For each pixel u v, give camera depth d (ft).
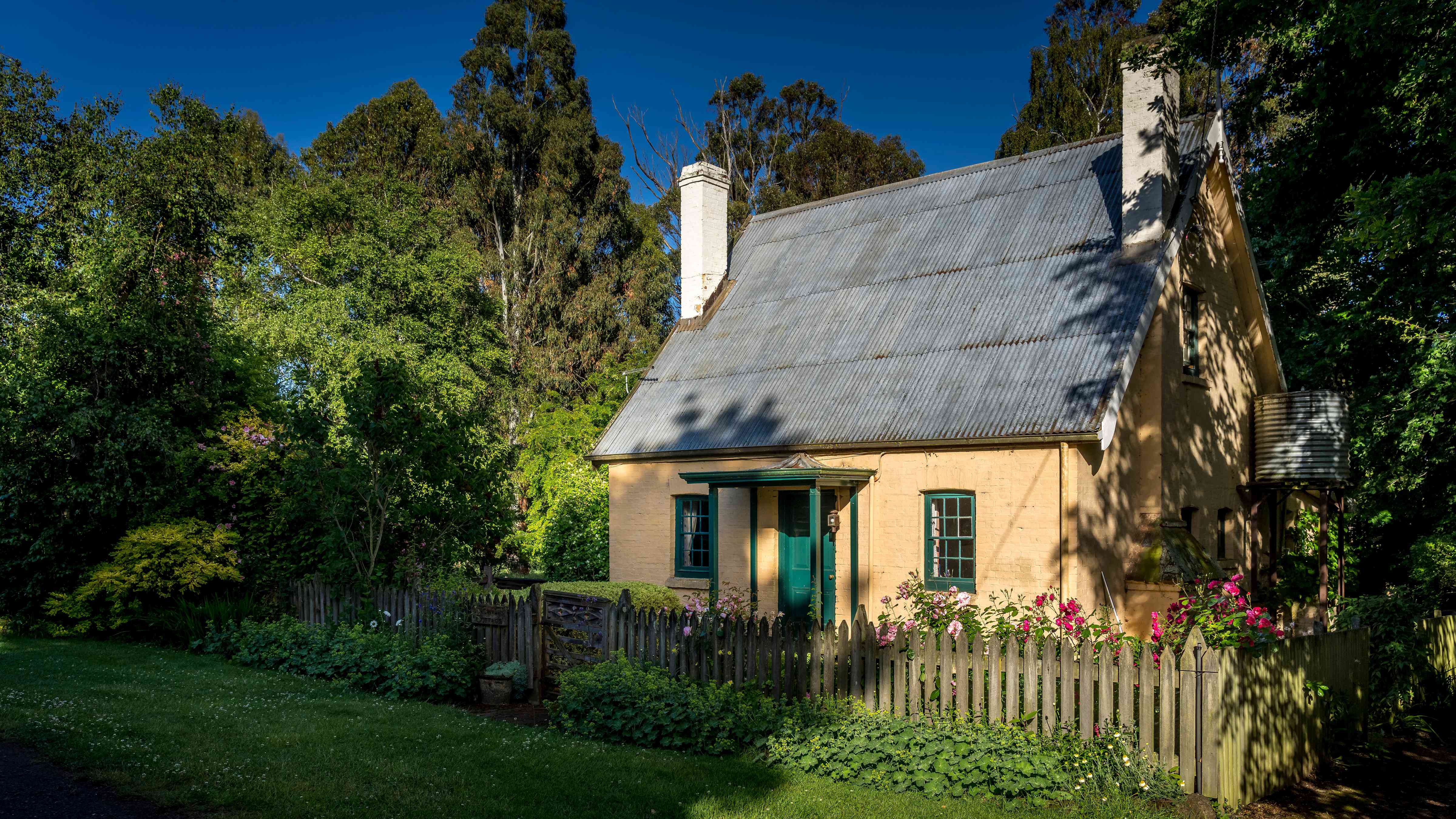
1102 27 123.54
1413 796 27.30
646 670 33.55
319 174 128.36
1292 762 28.22
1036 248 52.03
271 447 54.08
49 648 45.80
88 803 22.03
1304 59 55.36
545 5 148.87
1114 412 40.96
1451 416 52.01
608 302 133.28
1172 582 43.04
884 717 28.81
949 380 47.80
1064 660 26.63
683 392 60.54
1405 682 34.04
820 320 58.13
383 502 44.50
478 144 138.62
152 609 50.16
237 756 26.18
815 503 47.09
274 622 45.60
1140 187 47.75
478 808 22.76
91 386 53.72
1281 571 57.57
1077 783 25.07
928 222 59.52
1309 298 65.92
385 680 38.27
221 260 71.92
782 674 31.37
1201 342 51.21
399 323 92.32
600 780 25.73
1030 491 42.70
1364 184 52.90
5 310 61.87
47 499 50.98
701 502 58.03
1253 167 72.28
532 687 37.40
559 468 82.23
